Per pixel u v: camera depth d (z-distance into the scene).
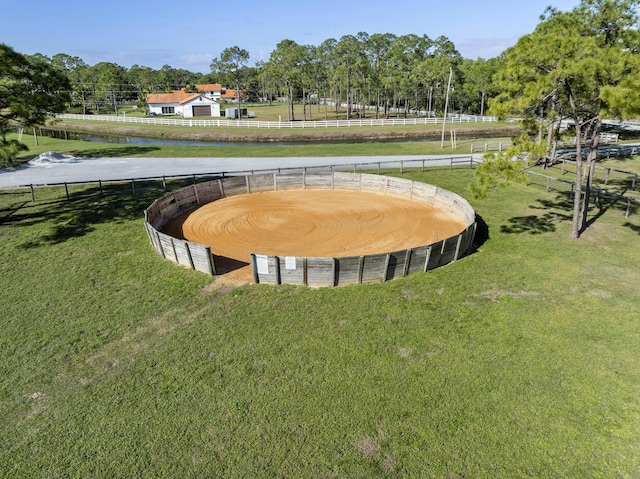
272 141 60.69
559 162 34.44
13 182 28.94
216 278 15.49
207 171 32.50
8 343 11.95
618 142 45.94
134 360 11.20
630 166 33.12
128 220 21.48
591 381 10.20
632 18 17.45
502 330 12.19
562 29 16.53
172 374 10.66
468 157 37.19
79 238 19.22
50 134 66.62
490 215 22.12
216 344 11.77
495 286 14.67
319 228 20.72
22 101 20.28
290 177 27.92
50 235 19.58
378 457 8.33
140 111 103.94
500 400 9.66
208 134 62.47
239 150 42.84
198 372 10.70
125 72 145.25
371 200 25.44
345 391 9.98
